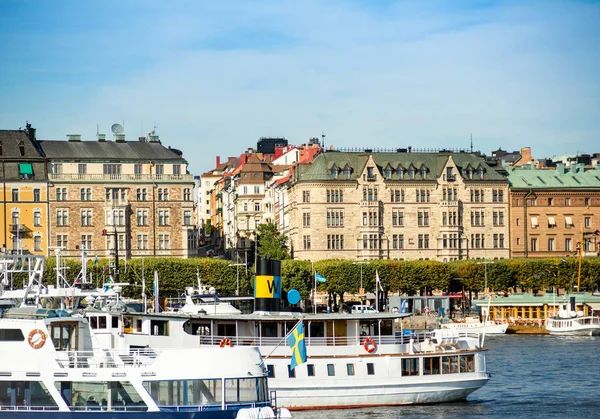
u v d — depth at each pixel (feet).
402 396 346.33
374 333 347.77
